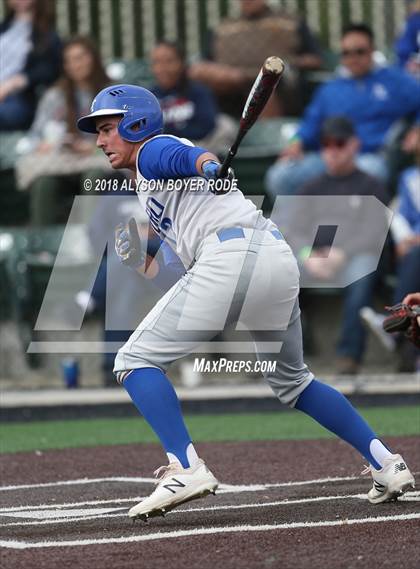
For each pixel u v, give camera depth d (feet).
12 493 66.59
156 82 145.48
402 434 88.07
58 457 82.02
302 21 149.69
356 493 62.34
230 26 147.95
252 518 55.47
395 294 118.42
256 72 147.23
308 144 132.77
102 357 126.00
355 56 131.75
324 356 132.16
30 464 78.64
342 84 133.28
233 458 78.43
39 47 146.72
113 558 46.47
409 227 122.62
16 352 132.87
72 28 153.38
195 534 51.37
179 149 53.93
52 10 148.25
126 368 56.03
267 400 110.01
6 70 149.18
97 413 109.40
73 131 136.56
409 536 49.37
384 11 152.35
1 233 133.49
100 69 136.05
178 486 53.67
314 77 150.82
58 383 129.70
